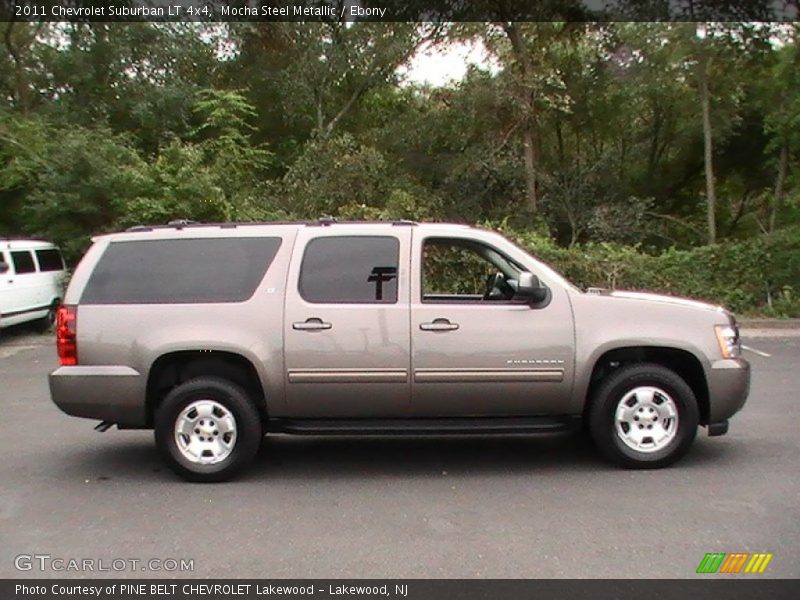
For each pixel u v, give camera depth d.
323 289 5.95
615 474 5.96
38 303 15.11
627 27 21.83
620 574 4.18
